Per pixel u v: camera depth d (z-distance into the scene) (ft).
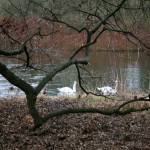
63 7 23.50
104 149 23.16
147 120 30.27
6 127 27.37
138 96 41.78
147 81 65.82
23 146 23.53
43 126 27.66
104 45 94.43
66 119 29.86
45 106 35.29
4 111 32.19
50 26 27.61
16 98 39.91
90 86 53.31
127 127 28.19
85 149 23.15
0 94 51.16
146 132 26.96
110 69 82.12
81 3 22.89
